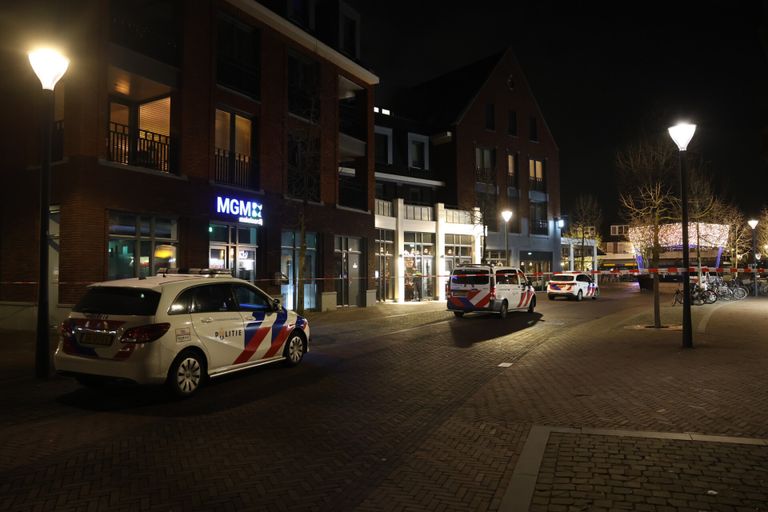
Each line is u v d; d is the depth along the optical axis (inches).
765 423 232.8
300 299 703.7
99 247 546.3
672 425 232.5
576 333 553.9
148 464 200.8
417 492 174.2
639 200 807.7
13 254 593.3
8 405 289.0
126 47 583.5
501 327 636.7
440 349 476.7
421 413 271.4
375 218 1061.1
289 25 788.6
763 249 1952.5
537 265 1558.8
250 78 748.6
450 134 1362.0
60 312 535.8
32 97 587.5
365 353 458.9
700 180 1125.1
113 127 661.3
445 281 1230.9
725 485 169.5
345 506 165.0
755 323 592.4
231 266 713.6
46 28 558.9
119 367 280.7
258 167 751.7
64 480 185.8
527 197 1542.8
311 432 240.4
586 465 188.1
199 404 290.7
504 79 1510.8
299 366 400.8
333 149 896.9
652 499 160.9
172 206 621.6
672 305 896.3
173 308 300.0
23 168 587.5
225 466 198.8
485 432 234.7
